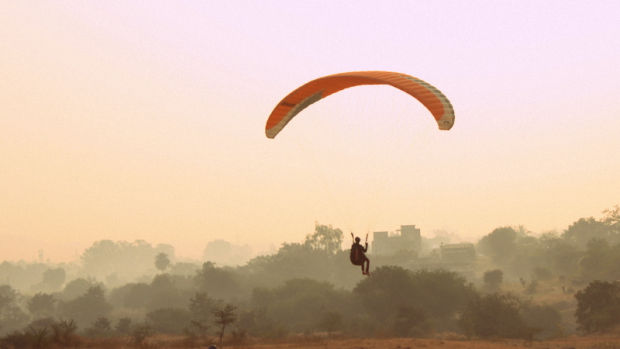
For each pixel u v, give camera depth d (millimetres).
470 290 101562
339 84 21266
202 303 109500
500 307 74500
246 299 153375
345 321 91250
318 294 114000
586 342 49062
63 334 43562
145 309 156250
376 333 69938
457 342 45375
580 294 74188
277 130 23969
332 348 39250
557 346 43094
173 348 45438
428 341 44969
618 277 123188
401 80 18359
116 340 49344
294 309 110750
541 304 111750
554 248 161875
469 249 185250
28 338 41344
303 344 45062
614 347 42500
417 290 97062
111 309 149875
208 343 48625
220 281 159750
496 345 42812
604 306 71438
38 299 146500
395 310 93812
